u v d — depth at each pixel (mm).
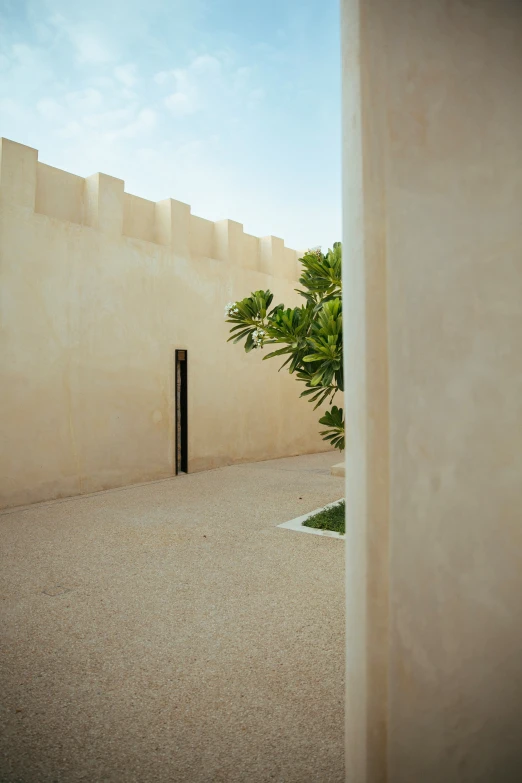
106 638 2805
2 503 5914
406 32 1080
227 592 3430
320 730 2004
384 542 1128
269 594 3385
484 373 955
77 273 6770
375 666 1140
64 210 6961
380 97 1126
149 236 8156
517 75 935
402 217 1084
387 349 1124
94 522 5316
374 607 1143
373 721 1144
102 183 7117
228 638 2785
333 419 4855
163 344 7973
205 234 9125
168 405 8039
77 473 6711
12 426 6027
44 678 2412
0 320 5941
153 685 2342
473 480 966
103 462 7043
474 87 980
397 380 1095
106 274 7137
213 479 7867
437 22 1032
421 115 1053
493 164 952
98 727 2045
